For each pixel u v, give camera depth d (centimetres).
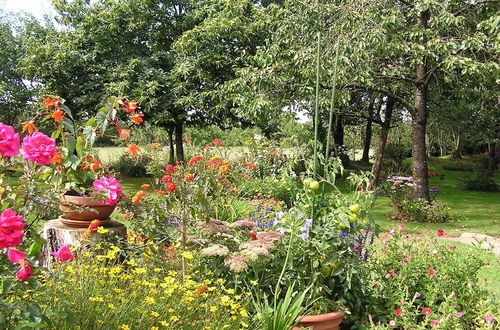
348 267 311
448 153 3272
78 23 1633
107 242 303
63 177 264
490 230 879
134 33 1555
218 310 251
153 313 215
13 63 1759
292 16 959
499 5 932
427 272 345
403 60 1101
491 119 1530
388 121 1516
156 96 1430
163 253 307
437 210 1005
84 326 207
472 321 317
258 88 1016
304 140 1340
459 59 840
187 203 330
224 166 680
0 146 192
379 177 1569
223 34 1408
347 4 904
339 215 299
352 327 312
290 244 302
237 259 283
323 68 909
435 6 869
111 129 305
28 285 181
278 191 897
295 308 277
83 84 1463
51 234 328
